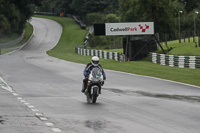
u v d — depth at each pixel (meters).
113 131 30.14
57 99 49.72
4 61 136.88
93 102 46.38
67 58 159.75
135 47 146.88
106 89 62.47
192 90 62.84
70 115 37.44
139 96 54.16
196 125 33.50
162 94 57.03
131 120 35.28
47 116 36.56
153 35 143.38
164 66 119.19
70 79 78.81
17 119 34.66
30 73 91.44
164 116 37.94
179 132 30.33
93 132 29.61
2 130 29.73
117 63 132.50
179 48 153.62
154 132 30.11
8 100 48.12
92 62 48.62
